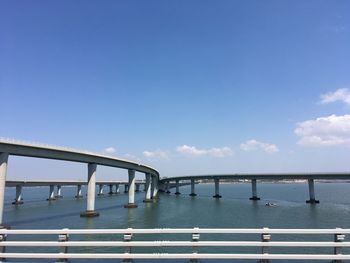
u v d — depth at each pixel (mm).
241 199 156000
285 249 30359
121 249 30516
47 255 10547
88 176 86812
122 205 117000
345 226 63688
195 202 133875
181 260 10969
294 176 146625
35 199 171875
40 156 69000
